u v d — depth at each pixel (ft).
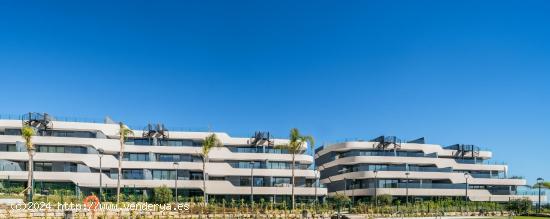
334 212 267.39
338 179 381.81
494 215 298.76
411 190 360.89
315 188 339.16
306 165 359.25
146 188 317.22
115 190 312.29
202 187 324.80
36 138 307.78
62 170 304.91
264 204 277.64
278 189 334.24
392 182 369.30
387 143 387.75
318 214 243.40
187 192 326.44
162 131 336.70
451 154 406.21
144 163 322.34
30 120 313.53
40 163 303.89
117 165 317.42
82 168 307.37
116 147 323.57
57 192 266.16
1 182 272.10
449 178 378.73
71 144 313.53
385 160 376.48
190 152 335.06
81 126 323.37
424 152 396.57
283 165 350.84
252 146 356.38
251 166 336.29
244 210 230.89
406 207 299.17
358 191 364.58
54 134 320.29
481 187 387.14
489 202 361.51
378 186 359.05
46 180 296.10
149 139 337.72
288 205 285.02
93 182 304.09
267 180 339.36
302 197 339.16
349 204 306.14
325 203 310.24
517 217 275.80
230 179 335.26
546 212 319.68
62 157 306.35
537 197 391.86
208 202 304.09
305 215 218.18
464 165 393.91
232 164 336.29
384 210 282.97
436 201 353.31
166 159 330.75
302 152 366.84
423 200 365.20
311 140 304.30
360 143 387.55
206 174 331.36
